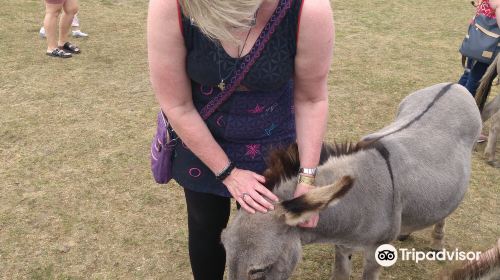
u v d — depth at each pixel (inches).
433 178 97.0
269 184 77.4
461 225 137.6
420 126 102.7
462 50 179.9
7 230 129.6
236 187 75.9
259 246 74.2
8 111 188.1
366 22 324.2
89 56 245.1
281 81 72.1
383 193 88.7
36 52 245.4
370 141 92.7
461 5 373.1
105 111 191.8
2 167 154.9
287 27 67.9
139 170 156.3
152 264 121.6
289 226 75.8
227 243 76.5
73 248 125.0
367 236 90.4
